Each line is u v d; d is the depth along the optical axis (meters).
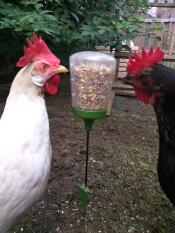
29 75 0.34
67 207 0.51
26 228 0.47
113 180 0.58
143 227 0.49
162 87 0.38
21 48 0.78
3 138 0.34
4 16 0.66
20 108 0.35
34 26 0.60
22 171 0.34
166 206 0.53
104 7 0.89
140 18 0.86
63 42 0.77
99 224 0.49
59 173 0.58
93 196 0.54
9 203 0.34
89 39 0.76
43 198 0.53
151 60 0.40
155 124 0.84
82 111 0.45
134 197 0.55
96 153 0.66
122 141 0.72
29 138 0.34
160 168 0.44
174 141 0.40
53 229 0.47
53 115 0.82
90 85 0.43
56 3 0.75
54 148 0.66
